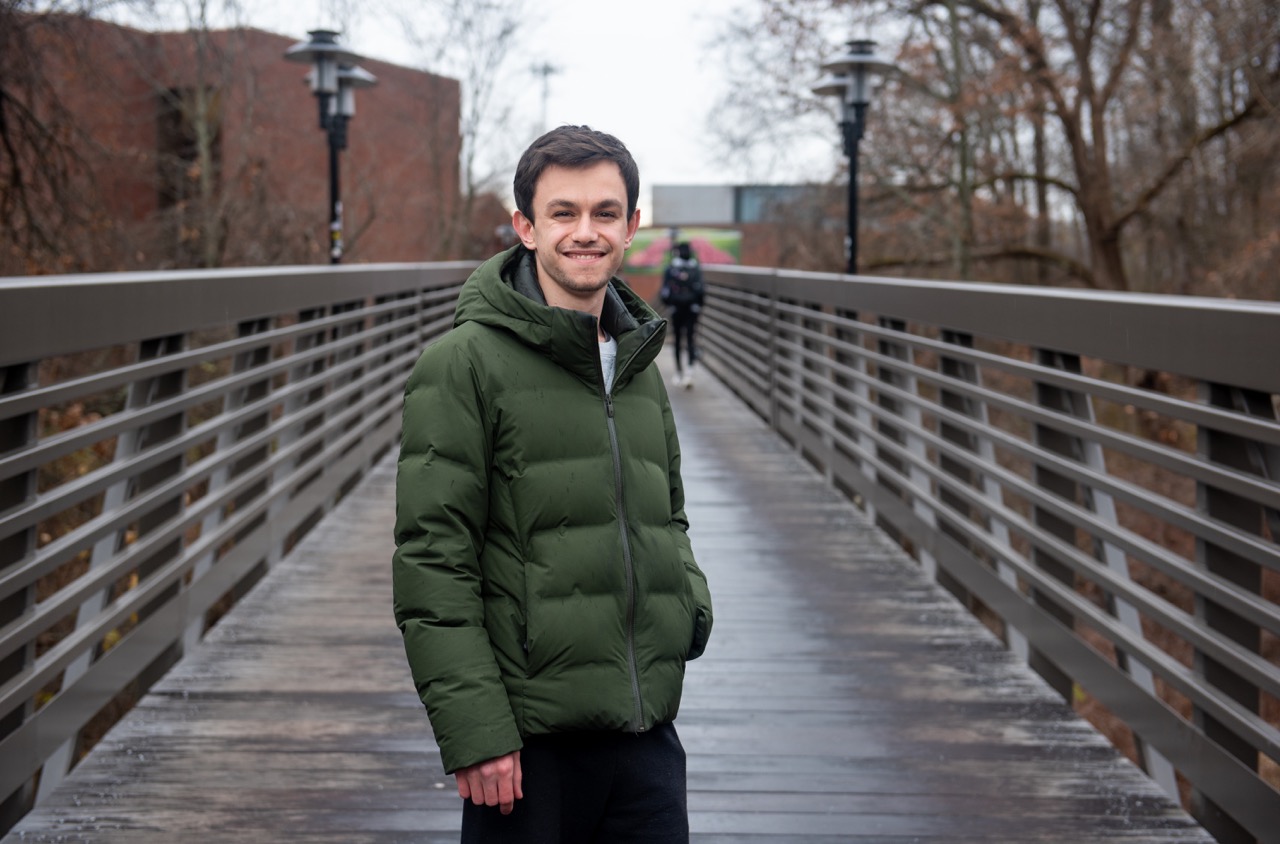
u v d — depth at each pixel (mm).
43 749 3346
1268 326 2850
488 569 1942
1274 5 15594
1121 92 20156
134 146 19312
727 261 36375
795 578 6172
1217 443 3283
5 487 3160
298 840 3248
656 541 2020
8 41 11938
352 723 4070
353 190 27422
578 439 1962
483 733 1813
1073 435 4180
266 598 5586
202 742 3895
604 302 2104
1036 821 3438
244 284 5238
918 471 6473
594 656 1925
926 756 3904
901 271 24812
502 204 32406
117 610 3850
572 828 2012
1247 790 3076
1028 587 4973
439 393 1927
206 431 4816
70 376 13648
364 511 7531
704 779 3709
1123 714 3830
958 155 21047
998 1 19766
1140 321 3514
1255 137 17250
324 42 13719
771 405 11359
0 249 12688
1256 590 3262
